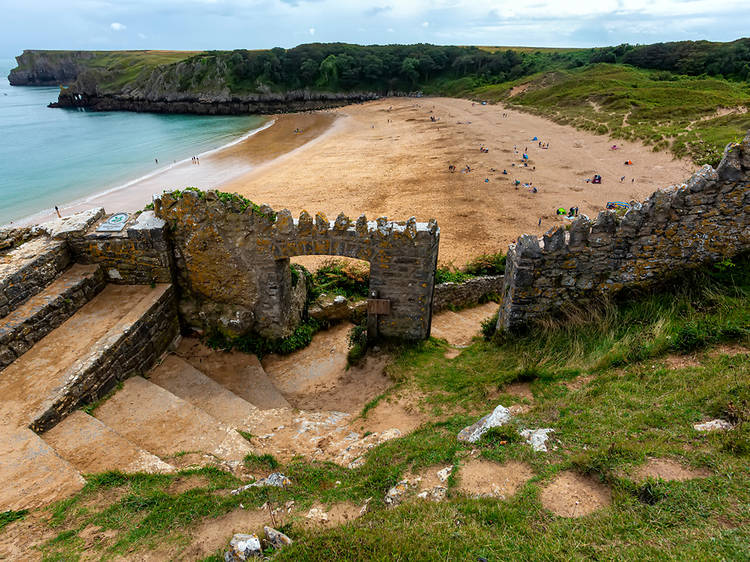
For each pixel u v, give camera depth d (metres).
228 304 12.27
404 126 68.69
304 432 8.98
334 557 4.50
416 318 12.26
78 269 11.27
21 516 5.83
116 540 5.47
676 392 6.70
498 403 8.06
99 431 7.74
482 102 88.62
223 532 5.53
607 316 9.89
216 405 9.89
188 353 12.10
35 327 9.28
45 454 6.84
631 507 4.68
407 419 8.78
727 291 9.14
